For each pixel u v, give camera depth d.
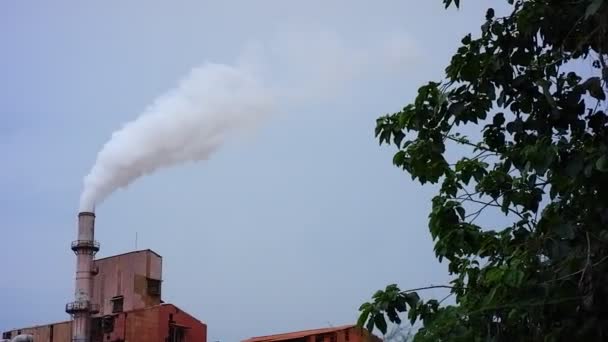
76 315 60.31
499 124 6.82
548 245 5.67
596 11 5.47
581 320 5.34
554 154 5.42
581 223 5.83
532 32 6.41
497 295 5.38
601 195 5.59
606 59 5.97
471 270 6.55
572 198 5.95
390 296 6.12
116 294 65.00
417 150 7.02
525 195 6.84
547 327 5.48
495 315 5.52
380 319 6.09
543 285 5.35
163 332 57.38
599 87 6.02
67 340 62.34
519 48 6.50
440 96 6.66
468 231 6.74
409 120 6.89
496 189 6.99
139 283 64.50
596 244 5.55
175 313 59.09
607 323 5.26
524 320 5.56
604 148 5.44
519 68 6.56
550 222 5.71
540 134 6.28
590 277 5.25
